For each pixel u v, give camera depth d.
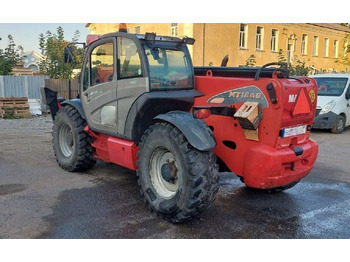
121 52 4.93
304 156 4.57
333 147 8.98
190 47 20.59
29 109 14.01
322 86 11.70
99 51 5.35
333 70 31.25
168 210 4.12
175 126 4.16
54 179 5.79
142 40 4.71
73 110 6.07
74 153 6.00
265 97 4.14
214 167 4.08
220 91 4.59
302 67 22.73
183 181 4.00
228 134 4.50
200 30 20.77
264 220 4.41
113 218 4.33
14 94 15.88
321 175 6.45
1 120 12.77
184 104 4.82
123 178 5.90
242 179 4.98
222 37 22.20
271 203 4.98
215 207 4.79
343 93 11.20
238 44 23.53
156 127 4.33
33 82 16.16
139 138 4.85
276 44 27.12
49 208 4.59
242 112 4.13
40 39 22.88
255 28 24.81
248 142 4.35
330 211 4.75
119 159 5.11
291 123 4.30
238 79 4.48
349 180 6.17
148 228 4.09
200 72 5.29
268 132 4.17
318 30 31.45
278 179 4.24
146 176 4.48
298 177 4.57
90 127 5.68
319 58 32.31
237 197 5.19
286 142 4.32
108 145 5.28
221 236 3.94
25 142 8.74
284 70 4.47
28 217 4.31
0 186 5.41
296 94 4.21
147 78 4.58
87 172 6.22
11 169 6.32
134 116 4.74
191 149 4.00
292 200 5.13
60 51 21.83
